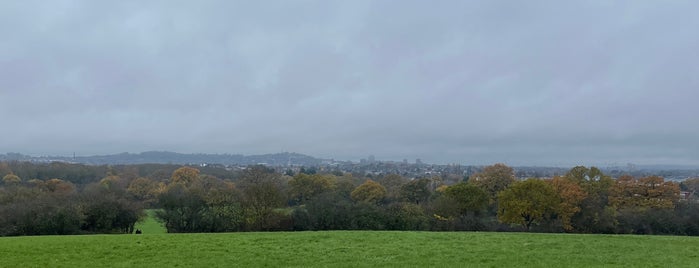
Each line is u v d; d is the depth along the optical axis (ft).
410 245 99.35
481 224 216.33
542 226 218.79
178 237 112.37
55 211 185.57
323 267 76.43
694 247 99.50
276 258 84.02
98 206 197.06
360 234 119.85
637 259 84.33
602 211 228.43
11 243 99.19
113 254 86.79
